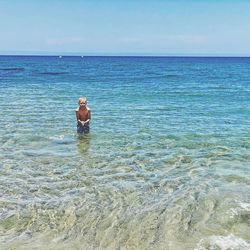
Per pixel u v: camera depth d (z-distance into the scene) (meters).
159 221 7.98
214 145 15.04
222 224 7.79
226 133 17.59
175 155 13.41
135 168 11.79
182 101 31.45
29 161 12.38
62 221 7.98
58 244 7.00
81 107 16.56
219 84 52.69
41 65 131.25
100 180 10.60
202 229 7.57
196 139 16.16
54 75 69.81
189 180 10.64
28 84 48.03
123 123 19.98
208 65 154.12
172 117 22.50
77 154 13.35
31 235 7.34
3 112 23.27
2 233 7.41
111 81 55.75
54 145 14.66
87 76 68.06
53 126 18.70
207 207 8.67
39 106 26.55
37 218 8.09
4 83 49.00
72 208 8.63
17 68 101.31
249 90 43.06
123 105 28.00
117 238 7.25
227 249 6.75
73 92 38.00
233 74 83.81
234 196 9.33
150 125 19.50
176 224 7.83
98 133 17.09
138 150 14.08
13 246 6.87
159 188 9.98
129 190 9.81
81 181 10.50
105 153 13.55
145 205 8.84
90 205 8.81
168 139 16.06
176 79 62.66
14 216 8.16
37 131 17.34
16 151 13.62
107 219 8.08
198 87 46.75
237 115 23.69
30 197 9.25
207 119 21.89
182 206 8.75
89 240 7.17
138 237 7.29
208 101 31.73
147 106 27.59
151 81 56.81
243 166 12.06
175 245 6.93
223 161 12.67
